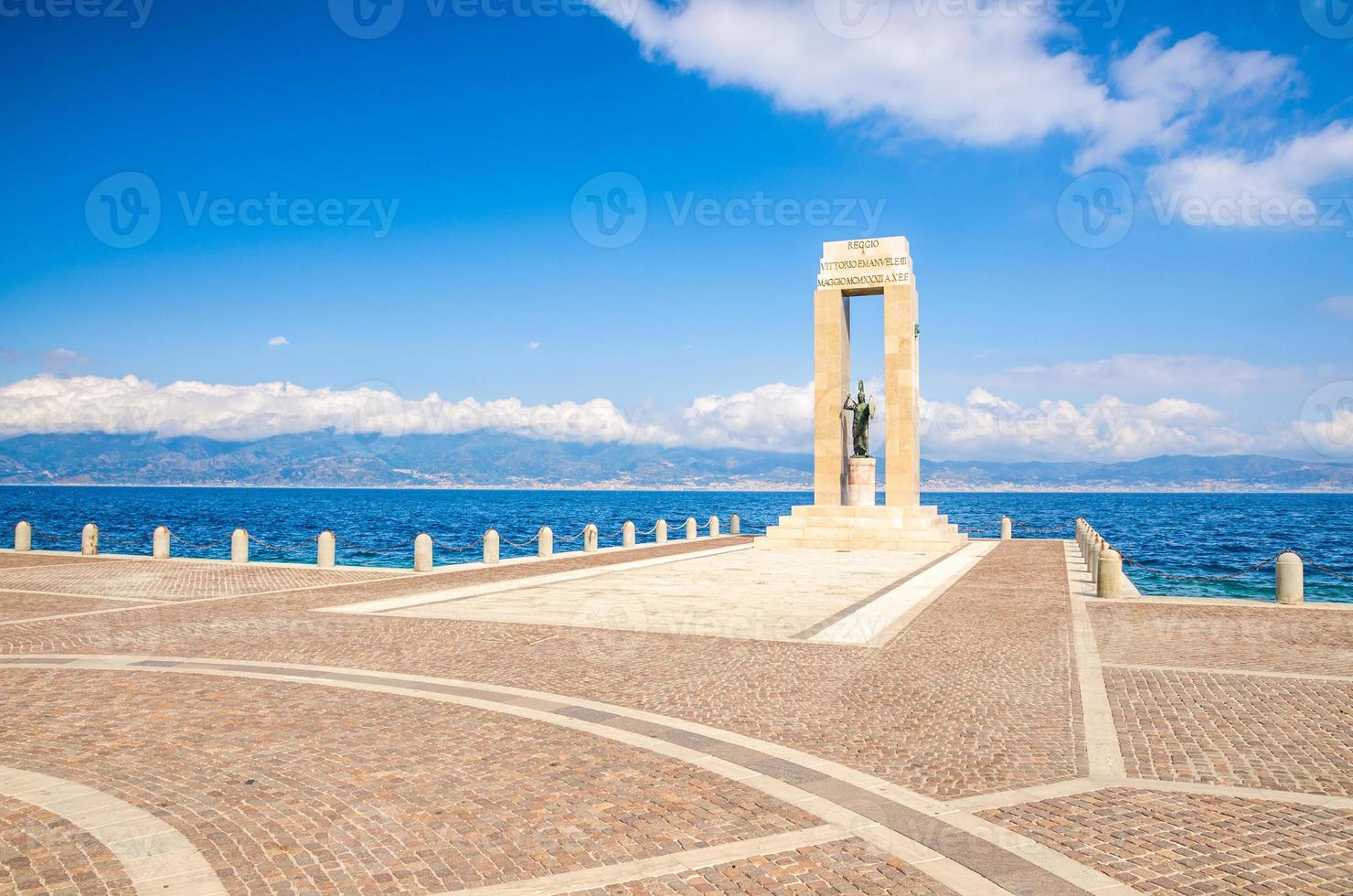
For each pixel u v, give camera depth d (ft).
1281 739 33.71
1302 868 22.12
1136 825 24.97
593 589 83.30
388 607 70.08
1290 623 63.41
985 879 21.47
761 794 27.45
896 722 35.94
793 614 66.33
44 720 35.81
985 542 159.94
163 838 23.70
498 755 31.24
